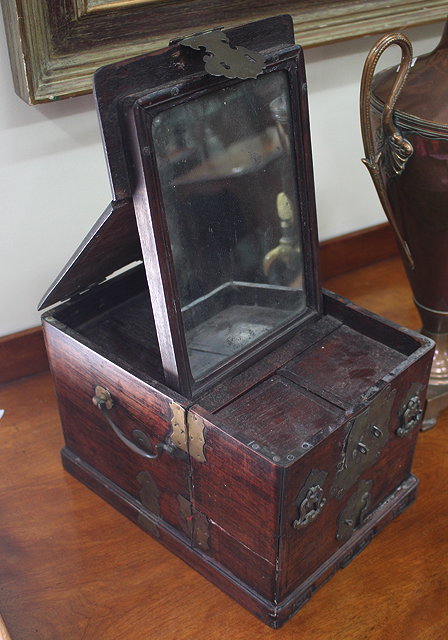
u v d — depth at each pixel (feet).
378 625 4.31
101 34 4.80
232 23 5.24
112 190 3.74
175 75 3.78
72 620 4.33
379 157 4.72
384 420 4.31
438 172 4.52
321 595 4.48
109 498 4.97
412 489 4.93
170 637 4.25
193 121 3.90
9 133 5.02
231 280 4.41
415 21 5.87
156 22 4.95
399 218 4.99
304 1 5.41
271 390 4.40
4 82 4.85
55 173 5.32
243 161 4.22
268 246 4.53
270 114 4.27
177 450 4.16
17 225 5.38
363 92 4.42
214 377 4.36
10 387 5.88
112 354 4.29
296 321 4.79
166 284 3.95
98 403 4.43
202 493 4.22
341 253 6.88
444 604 4.42
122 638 4.24
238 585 4.35
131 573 4.59
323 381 4.45
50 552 4.71
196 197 4.07
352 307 4.76
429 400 5.42
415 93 4.58
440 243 4.84
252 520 4.00
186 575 4.59
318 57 5.90
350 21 5.63
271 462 3.66
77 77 4.82
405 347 4.60
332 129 6.33
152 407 4.16
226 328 4.45
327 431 3.87
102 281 4.96
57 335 4.50
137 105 3.56
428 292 5.21
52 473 5.22
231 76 3.73
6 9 4.51
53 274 5.72
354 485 4.36
